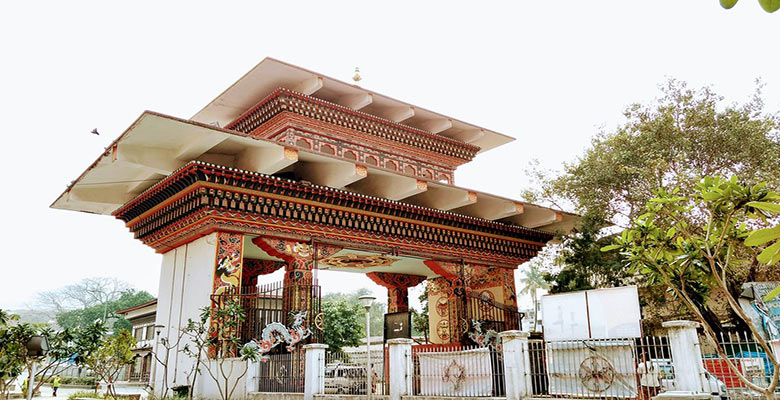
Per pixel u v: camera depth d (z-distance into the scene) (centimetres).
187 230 1556
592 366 979
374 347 2684
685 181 1747
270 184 1507
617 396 938
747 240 402
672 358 884
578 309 1112
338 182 1706
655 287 2053
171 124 1341
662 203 645
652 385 941
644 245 668
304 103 2008
